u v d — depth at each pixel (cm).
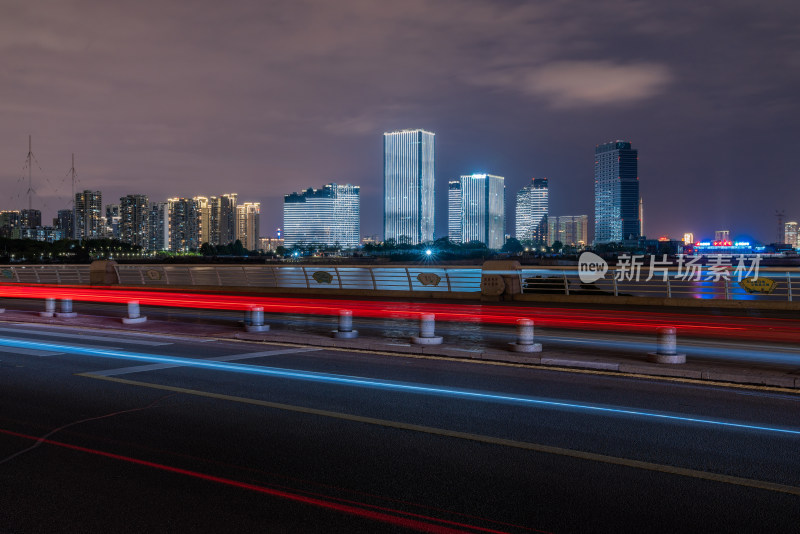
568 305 2483
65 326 1750
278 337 1439
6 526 448
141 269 3919
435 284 2880
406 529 441
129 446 633
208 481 535
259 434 674
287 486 523
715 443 641
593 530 440
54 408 789
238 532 438
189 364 1119
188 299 2905
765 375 943
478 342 1392
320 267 3181
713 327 1725
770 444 638
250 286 3331
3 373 1029
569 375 1016
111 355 1227
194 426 705
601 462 582
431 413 763
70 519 460
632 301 2472
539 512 470
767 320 1920
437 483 529
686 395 866
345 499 495
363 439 655
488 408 788
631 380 975
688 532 437
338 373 1031
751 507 480
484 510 473
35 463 581
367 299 2845
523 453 609
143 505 484
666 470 561
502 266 2681
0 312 2077
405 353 1257
